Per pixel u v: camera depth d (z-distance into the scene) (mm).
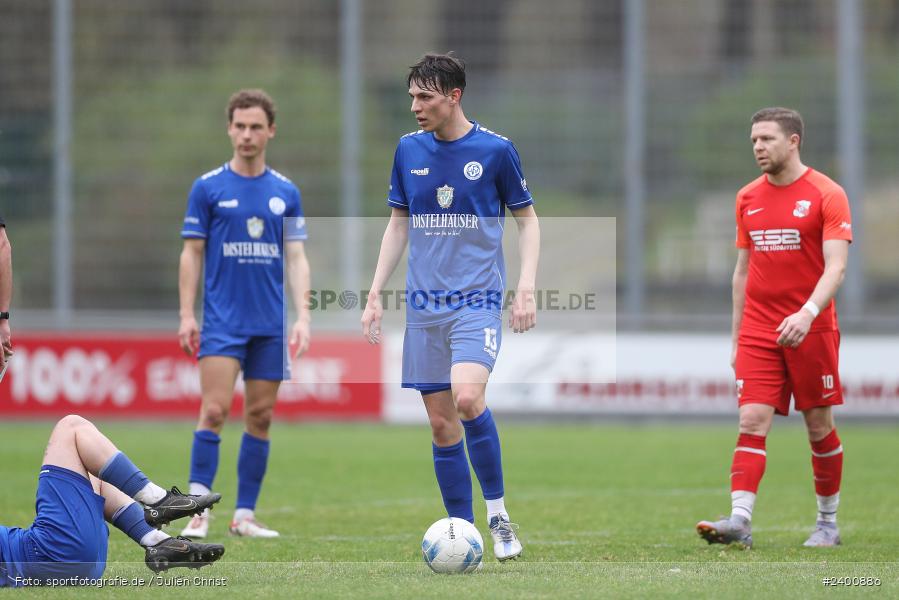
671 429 57500
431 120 21391
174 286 60906
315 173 61719
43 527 17953
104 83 61344
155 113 61500
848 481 38906
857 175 61094
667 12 62094
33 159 60469
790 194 25250
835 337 25594
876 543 25953
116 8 61312
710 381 58750
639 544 25812
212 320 28016
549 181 61938
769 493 36188
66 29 60656
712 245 61031
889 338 58188
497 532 21844
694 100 61812
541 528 28859
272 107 28547
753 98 61781
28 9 60562
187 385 57344
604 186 61812
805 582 18750
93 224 60656
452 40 62219
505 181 21922
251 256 28062
